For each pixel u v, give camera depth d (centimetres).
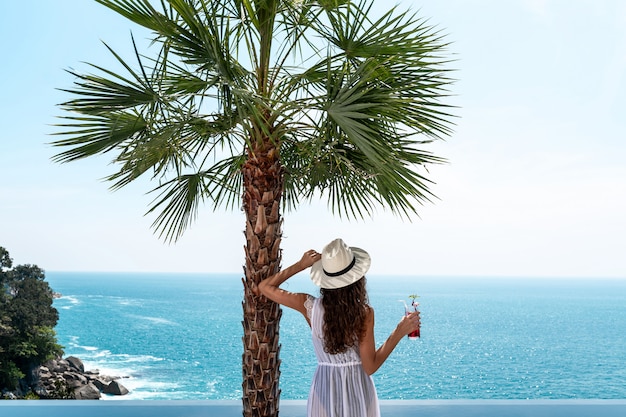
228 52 281
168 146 311
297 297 249
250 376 305
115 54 268
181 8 269
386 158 283
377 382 4550
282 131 310
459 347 5822
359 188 353
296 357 4950
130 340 5997
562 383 4728
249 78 308
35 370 3309
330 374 233
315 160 339
